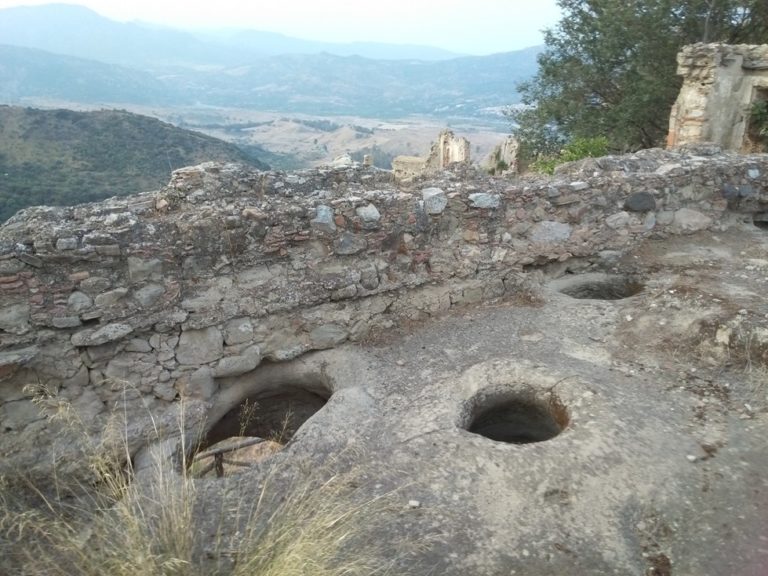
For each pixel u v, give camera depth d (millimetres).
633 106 14500
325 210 5391
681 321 5336
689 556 3137
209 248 4980
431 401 4656
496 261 6305
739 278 6293
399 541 3305
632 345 5254
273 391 5879
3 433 4418
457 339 5664
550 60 16938
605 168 7375
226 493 3770
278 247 5270
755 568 3031
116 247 4605
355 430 4398
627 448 3826
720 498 3469
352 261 5625
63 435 4547
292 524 2982
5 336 4340
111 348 4766
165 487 3568
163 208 5336
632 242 7129
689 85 11688
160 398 5039
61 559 3102
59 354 4566
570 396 4434
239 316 5180
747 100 11828
